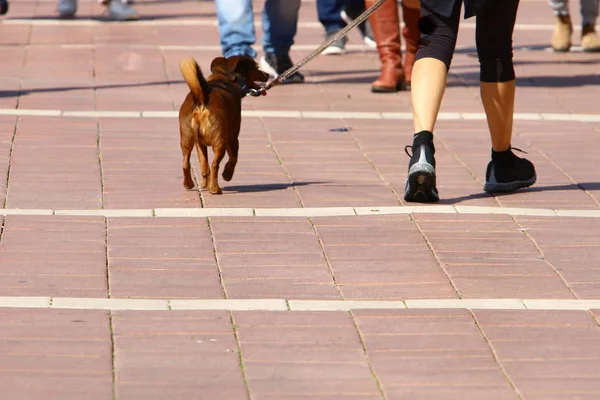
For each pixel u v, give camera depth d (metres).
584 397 6.92
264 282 8.91
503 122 11.44
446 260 9.52
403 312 8.30
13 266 9.09
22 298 8.37
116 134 14.00
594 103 16.84
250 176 12.24
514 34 24.64
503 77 11.30
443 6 10.80
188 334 7.78
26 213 10.56
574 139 14.42
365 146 13.83
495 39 11.26
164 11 27.48
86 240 9.82
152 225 10.31
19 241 9.72
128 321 7.98
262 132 14.42
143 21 25.34
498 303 8.53
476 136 14.53
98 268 9.12
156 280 8.88
